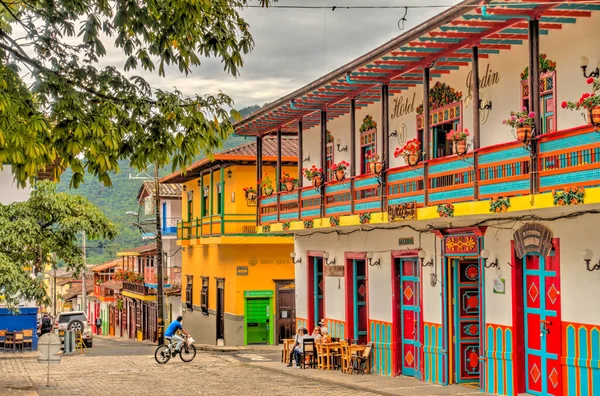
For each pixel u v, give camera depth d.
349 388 19.55
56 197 30.00
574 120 14.73
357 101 22.27
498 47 16.50
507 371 16.45
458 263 18.78
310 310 26.73
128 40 11.55
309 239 26.72
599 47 14.16
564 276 14.98
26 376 23.59
